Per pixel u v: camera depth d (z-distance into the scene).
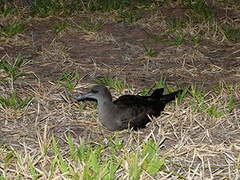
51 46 11.56
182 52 11.45
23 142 7.34
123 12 13.70
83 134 7.88
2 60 10.25
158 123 8.02
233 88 9.41
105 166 6.46
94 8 13.98
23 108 8.55
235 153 7.28
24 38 12.12
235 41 12.16
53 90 9.30
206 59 11.11
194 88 9.11
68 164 6.73
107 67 10.53
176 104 8.53
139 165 6.54
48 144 7.31
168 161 6.98
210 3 14.57
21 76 9.90
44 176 6.49
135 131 7.97
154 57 11.12
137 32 12.72
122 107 7.92
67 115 8.45
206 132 7.75
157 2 14.52
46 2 14.17
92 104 8.78
